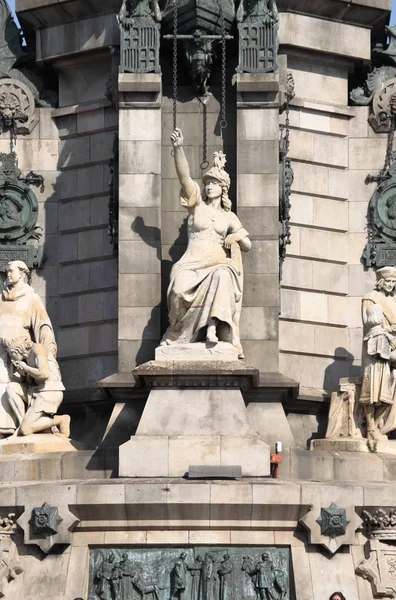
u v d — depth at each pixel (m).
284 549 38.56
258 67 43.28
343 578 38.22
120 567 38.38
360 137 45.97
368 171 45.81
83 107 45.66
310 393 43.97
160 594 38.28
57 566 38.41
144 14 43.50
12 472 40.97
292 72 45.38
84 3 45.16
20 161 46.03
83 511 38.50
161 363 40.53
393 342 42.50
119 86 43.09
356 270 45.47
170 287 41.59
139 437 40.19
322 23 45.41
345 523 38.38
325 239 45.38
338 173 45.78
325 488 38.53
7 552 38.62
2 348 42.44
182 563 38.34
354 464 41.00
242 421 40.28
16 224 45.75
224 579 38.28
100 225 45.22
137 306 42.94
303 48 45.16
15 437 41.81
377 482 39.81
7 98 46.00
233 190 43.72
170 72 44.47
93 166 45.56
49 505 38.47
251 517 38.50
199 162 44.12
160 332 42.81
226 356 40.81
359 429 42.62
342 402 42.78
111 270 44.88
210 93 44.34
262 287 42.97
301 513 38.50
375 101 45.78
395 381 42.41
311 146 45.47
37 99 46.19
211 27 43.56
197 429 40.25
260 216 43.12
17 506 38.69
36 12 45.75
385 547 38.75
